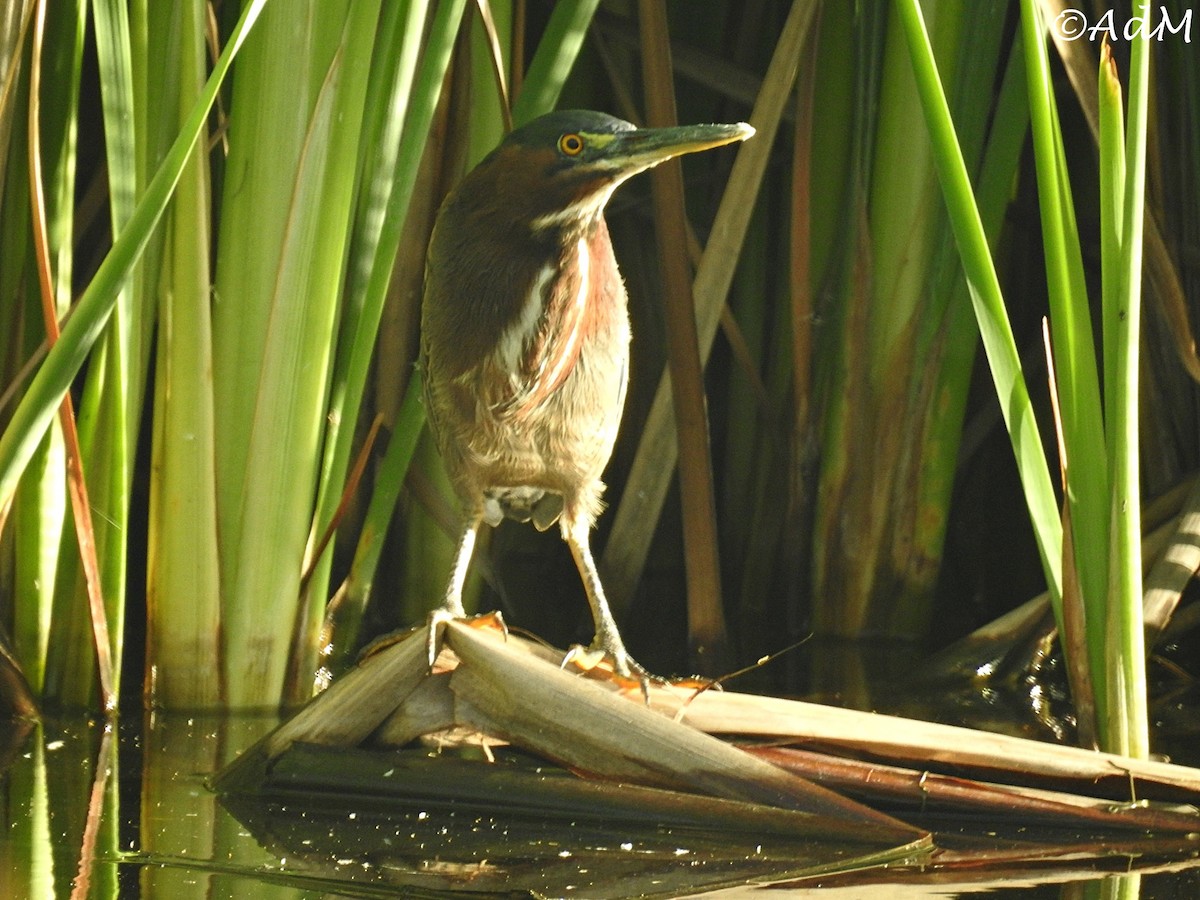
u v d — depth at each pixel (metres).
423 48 9.98
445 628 7.18
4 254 8.76
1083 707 7.66
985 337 7.39
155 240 8.73
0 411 8.80
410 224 10.59
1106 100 6.83
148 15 8.34
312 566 8.91
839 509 10.93
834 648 10.62
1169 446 10.74
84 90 10.67
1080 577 7.36
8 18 7.94
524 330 7.64
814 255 11.19
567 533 7.97
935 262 10.42
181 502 8.56
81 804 6.95
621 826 6.74
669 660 10.16
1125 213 6.84
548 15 12.16
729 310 11.46
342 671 9.69
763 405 11.51
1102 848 6.48
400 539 11.07
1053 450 11.55
